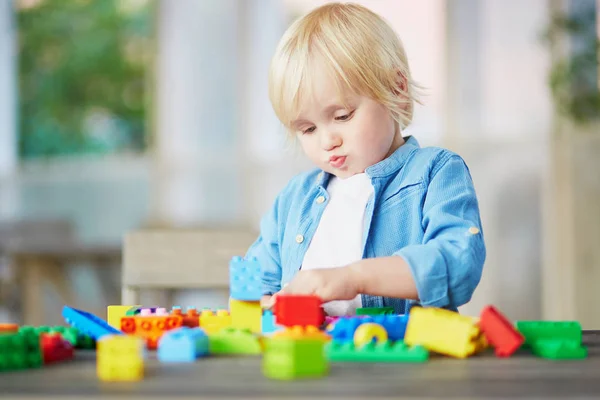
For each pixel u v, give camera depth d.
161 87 4.45
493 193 3.70
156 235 1.67
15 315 3.43
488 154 3.73
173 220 4.36
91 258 3.19
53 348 0.71
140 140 5.09
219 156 4.35
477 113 3.78
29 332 0.70
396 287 0.91
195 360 0.69
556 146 3.56
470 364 0.67
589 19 3.55
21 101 5.02
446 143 3.80
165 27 4.44
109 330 0.80
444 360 0.70
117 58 5.14
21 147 4.99
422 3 3.88
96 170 4.55
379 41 1.18
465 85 3.80
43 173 4.64
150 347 0.80
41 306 3.28
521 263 3.63
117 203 4.50
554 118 3.60
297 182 1.39
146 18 5.12
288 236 1.32
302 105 1.14
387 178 1.21
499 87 3.74
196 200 4.36
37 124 5.04
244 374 0.61
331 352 0.70
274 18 4.31
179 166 4.40
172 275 1.66
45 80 5.09
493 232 3.69
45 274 3.24
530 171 3.64
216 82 4.39
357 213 1.22
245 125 4.34
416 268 0.91
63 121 5.10
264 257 1.37
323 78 1.12
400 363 0.67
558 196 3.54
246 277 0.84
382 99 1.15
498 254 3.67
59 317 3.95
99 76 5.13
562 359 0.71
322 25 1.16
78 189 4.59
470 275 0.93
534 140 3.63
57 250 3.07
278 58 1.17
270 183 4.26
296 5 4.27
